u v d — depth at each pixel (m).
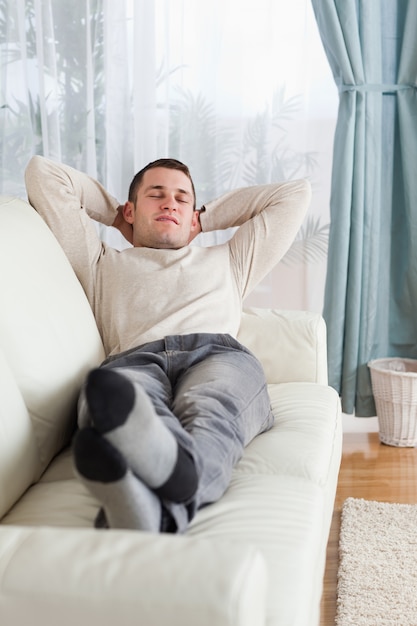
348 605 1.88
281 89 3.25
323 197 3.33
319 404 2.11
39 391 1.64
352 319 3.27
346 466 3.01
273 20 3.18
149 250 2.36
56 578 0.93
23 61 3.07
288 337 2.37
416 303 3.33
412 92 3.23
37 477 1.60
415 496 2.68
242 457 1.71
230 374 1.78
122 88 3.18
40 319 1.75
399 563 2.11
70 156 3.16
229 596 0.89
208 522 1.37
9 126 3.11
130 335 2.18
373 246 3.27
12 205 2.07
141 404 1.13
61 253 2.14
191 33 3.19
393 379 3.16
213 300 2.25
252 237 2.43
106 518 1.19
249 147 3.25
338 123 3.23
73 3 3.09
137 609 0.90
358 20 3.19
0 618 0.93
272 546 1.29
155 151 3.19
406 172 3.26
